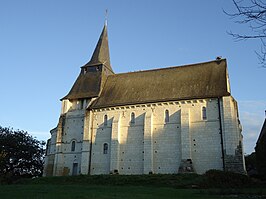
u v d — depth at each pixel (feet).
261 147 130.82
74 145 152.05
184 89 139.03
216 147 121.90
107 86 162.20
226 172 101.91
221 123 123.95
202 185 94.07
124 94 151.74
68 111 159.53
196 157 123.75
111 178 114.93
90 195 65.62
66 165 149.89
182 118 129.59
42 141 210.59
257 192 74.49
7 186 98.02
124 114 144.15
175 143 129.49
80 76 171.22
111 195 66.08
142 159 133.49
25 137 200.64
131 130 140.15
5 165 179.52
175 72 151.94
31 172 203.62
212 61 147.84
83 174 134.62
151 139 132.77
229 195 69.10
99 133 146.61
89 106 152.46
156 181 106.01
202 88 135.13
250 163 214.07
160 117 136.05
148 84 151.84
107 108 147.95
